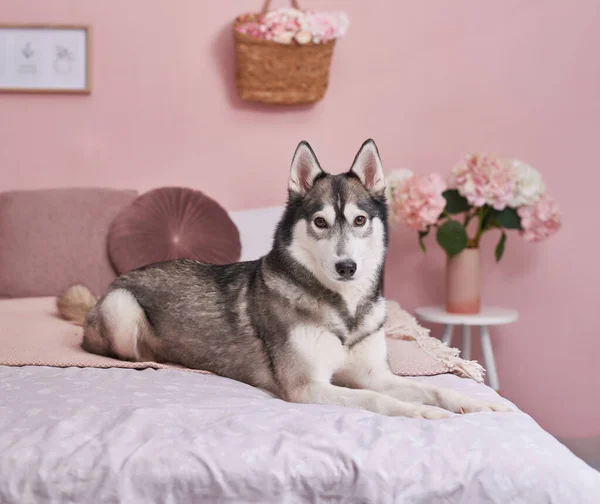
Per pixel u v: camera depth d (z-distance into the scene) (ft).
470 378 8.64
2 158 14.06
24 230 12.47
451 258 13.12
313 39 13.12
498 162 12.78
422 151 14.43
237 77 13.73
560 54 14.26
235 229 12.78
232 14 14.05
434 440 5.79
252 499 5.52
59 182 14.17
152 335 8.98
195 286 8.80
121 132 14.16
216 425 6.02
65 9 13.93
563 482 5.49
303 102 14.02
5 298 12.25
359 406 7.09
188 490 5.51
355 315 7.84
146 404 6.58
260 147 14.32
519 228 13.17
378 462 5.58
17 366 8.39
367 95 14.33
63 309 10.55
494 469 5.54
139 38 14.03
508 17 14.24
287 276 7.93
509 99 14.34
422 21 14.25
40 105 14.05
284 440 5.77
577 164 14.34
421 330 10.28
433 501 5.51
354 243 7.58
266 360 8.09
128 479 5.49
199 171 14.30
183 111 14.20
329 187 7.86
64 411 6.34
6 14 13.88
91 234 12.53
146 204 12.53
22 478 5.51
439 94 14.35
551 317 14.47
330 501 5.57
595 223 14.38
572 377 14.53
